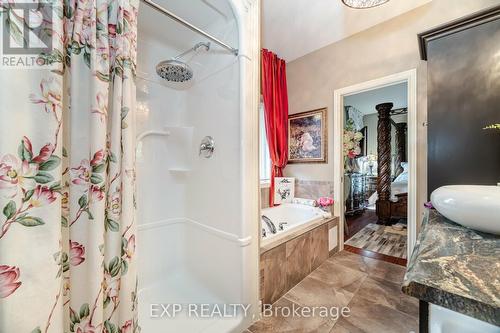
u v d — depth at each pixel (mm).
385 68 2193
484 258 477
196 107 1789
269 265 1552
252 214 1407
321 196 2742
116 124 794
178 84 1893
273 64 2795
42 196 591
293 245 1785
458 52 1207
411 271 445
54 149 612
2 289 528
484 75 1139
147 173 1782
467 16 1150
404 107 4805
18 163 557
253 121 1428
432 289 380
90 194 726
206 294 1606
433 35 1288
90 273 719
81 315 716
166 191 1887
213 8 1416
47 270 591
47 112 601
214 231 1572
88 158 729
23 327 553
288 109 3059
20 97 563
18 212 555
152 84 1806
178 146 1898
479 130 1150
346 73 2484
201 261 1728
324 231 2236
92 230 721
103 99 740
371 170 5305
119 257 807
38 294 576
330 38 2490
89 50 721
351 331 1302
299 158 2943
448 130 1238
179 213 1956
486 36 1131
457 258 485
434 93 1282
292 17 2131
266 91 2693
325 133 2682
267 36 2451
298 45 2637
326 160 2686
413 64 2027
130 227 829
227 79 1460
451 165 1228
